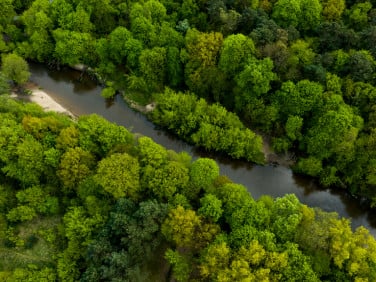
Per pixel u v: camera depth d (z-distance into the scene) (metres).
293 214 84.12
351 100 108.06
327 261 82.81
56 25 125.00
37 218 93.69
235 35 109.19
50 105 119.94
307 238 83.25
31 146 91.62
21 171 92.44
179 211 83.25
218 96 115.44
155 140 116.25
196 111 110.62
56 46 122.38
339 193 109.00
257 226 85.50
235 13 114.12
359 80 108.25
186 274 82.81
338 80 108.06
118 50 120.31
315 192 109.81
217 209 84.81
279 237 84.50
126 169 87.69
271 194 109.44
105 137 95.56
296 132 108.88
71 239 86.88
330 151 105.19
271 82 110.75
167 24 121.19
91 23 124.44
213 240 83.62
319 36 116.94
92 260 81.00
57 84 126.06
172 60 115.94
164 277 87.94
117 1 126.06
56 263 88.00
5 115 97.19
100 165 87.56
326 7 121.06
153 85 119.19
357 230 85.88
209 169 91.06
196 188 90.62
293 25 118.81
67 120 103.25
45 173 93.38
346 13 123.56
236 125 109.88
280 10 118.25
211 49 110.75
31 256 89.31
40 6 123.50
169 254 83.19
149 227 81.81
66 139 93.50
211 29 121.69
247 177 111.44
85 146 94.69
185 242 82.62
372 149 101.69
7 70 115.75
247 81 107.88
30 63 128.12
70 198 94.69
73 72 127.19
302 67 110.56
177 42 118.06
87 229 85.94
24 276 84.00
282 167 112.12
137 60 119.25
